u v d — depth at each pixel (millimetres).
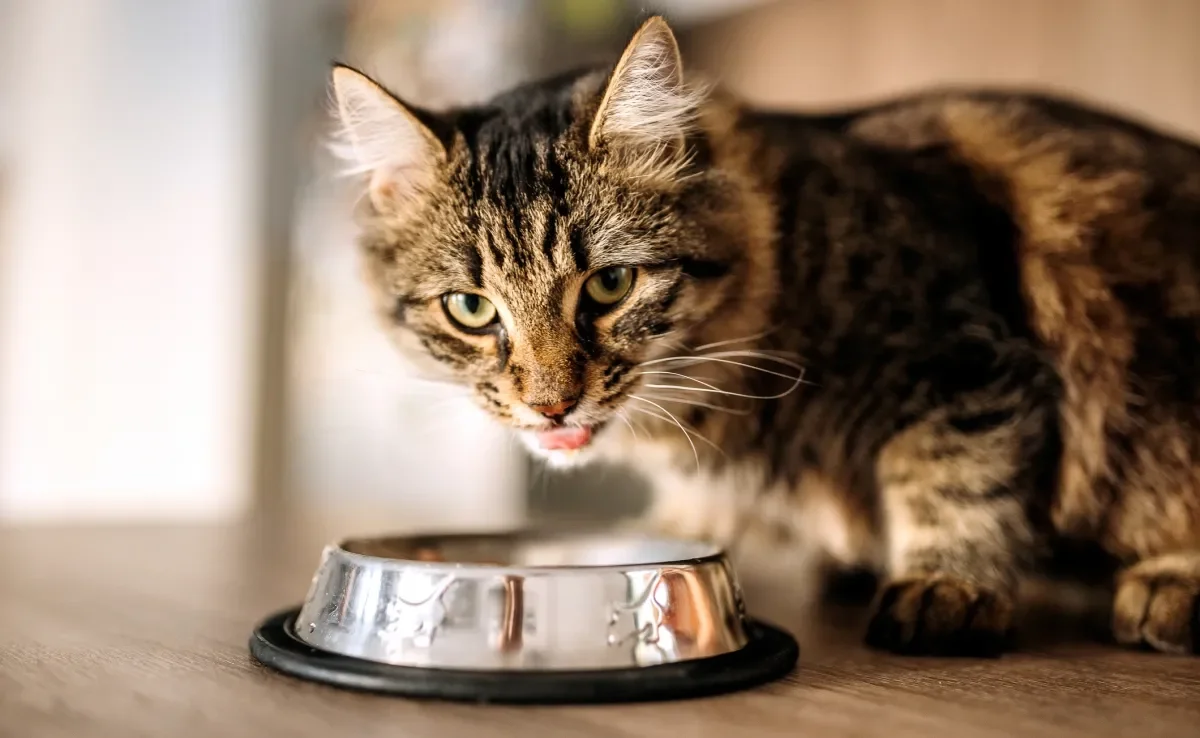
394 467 1008
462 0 922
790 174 500
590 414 474
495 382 481
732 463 521
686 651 381
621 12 845
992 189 507
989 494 470
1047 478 485
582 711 356
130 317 1072
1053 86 701
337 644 387
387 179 503
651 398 485
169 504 1080
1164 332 487
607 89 463
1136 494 495
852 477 506
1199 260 490
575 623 373
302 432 1051
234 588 545
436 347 498
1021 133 519
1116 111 605
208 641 436
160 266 1078
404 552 462
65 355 1075
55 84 1089
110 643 433
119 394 1072
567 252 461
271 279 1057
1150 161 512
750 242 489
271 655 392
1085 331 491
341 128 530
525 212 464
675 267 473
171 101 1078
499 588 374
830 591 566
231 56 1083
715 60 866
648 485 874
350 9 996
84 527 807
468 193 476
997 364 475
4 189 1087
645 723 347
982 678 400
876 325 480
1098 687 389
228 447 1078
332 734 338
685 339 486
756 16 843
